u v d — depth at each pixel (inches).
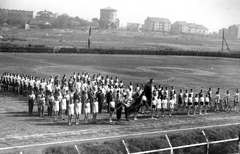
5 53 3535.9
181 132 981.8
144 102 1184.2
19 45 4111.7
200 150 911.7
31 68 2490.2
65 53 3946.9
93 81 1574.8
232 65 3614.7
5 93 1593.3
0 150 754.2
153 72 2674.7
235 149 948.6
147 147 856.3
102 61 3316.9
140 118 1211.2
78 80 1567.4
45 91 1386.6
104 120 1151.0
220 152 936.3
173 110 1397.6
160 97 1221.7
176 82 2193.7
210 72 2878.9
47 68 2539.4
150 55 4453.7
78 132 961.5
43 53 3791.8
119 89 1385.3
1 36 5954.7
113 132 978.7
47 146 796.0
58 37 7219.5
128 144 846.5
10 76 1668.3
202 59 4239.7
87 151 781.3
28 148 776.9
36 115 1175.0
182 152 890.7
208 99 1352.1
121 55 4175.7
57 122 1083.3
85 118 1087.6
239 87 2130.9
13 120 1072.8
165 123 1138.7
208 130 1010.7
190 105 1389.0
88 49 4104.3
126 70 2709.2
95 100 1095.6
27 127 990.4
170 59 3993.6
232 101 1667.1
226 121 1218.6
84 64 2960.1
